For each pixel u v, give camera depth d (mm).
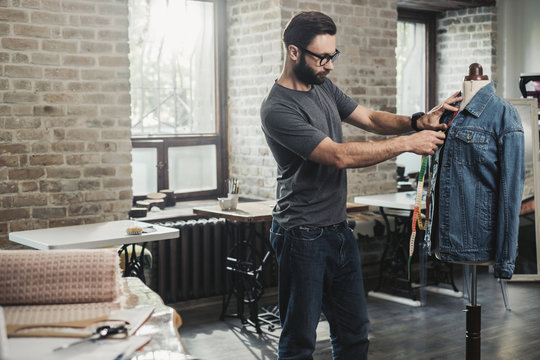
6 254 1780
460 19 6680
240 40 5398
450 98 2514
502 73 6664
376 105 5645
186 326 4344
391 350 3865
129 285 2008
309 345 2486
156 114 5258
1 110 3996
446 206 2488
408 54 6656
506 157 2389
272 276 5098
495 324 4332
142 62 5164
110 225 3881
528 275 4809
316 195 2441
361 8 5465
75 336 1491
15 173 4059
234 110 5523
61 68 4164
